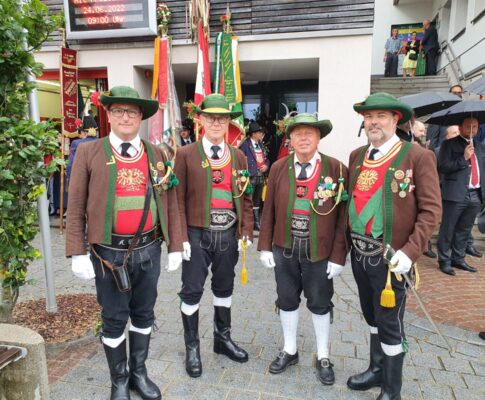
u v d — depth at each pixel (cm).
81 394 254
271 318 364
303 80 866
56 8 703
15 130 261
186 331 281
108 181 219
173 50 676
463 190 467
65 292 416
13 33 266
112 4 650
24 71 283
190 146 276
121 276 221
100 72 719
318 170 256
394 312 229
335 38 621
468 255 564
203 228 271
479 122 469
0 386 221
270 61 661
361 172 235
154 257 240
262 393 257
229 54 632
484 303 400
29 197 278
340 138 638
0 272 289
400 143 226
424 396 256
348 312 375
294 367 286
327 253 255
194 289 275
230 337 310
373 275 229
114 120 219
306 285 265
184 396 254
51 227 689
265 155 694
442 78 1055
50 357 292
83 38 677
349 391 260
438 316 370
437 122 484
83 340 311
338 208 254
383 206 221
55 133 292
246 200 289
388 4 1384
